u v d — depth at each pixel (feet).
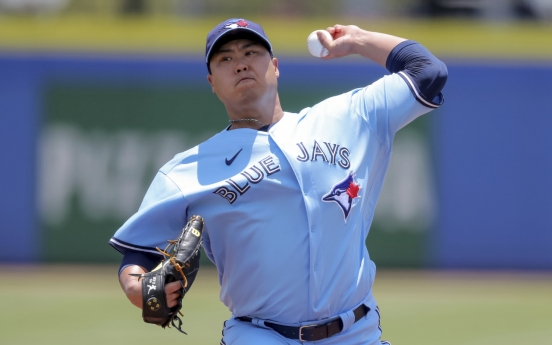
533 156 123.75
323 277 37.32
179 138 122.93
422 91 40.06
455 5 128.47
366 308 39.37
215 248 38.45
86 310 94.63
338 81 123.75
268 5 129.80
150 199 38.27
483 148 123.34
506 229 123.24
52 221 121.19
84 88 121.90
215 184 37.09
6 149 120.78
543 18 127.95
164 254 36.70
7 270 117.70
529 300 104.01
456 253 122.93
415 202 122.52
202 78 123.13
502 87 123.65
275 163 37.24
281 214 36.99
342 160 38.22
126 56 122.21
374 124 39.91
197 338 81.15
